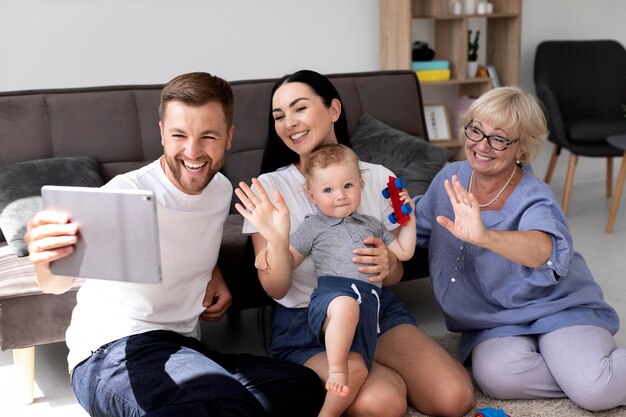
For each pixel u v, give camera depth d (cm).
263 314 250
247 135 303
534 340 217
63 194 153
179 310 189
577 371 201
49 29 355
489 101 202
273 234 183
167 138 174
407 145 306
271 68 411
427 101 465
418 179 295
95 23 364
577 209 446
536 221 200
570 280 217
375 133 313
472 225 189
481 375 212
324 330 191
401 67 418
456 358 239
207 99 172
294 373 186
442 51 454
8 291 211
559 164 509
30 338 215
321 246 196
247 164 301
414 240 203
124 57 373
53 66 359
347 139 217
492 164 205
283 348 205
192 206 186
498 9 459
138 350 173
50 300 215
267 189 205
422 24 455
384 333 211
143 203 147
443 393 197
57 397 228
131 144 289
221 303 202
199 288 194
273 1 404
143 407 162
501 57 462
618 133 422
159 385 164
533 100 204
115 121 288
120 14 369
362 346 190
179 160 176
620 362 198
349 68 433
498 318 214
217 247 195
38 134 278
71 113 283
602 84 467
